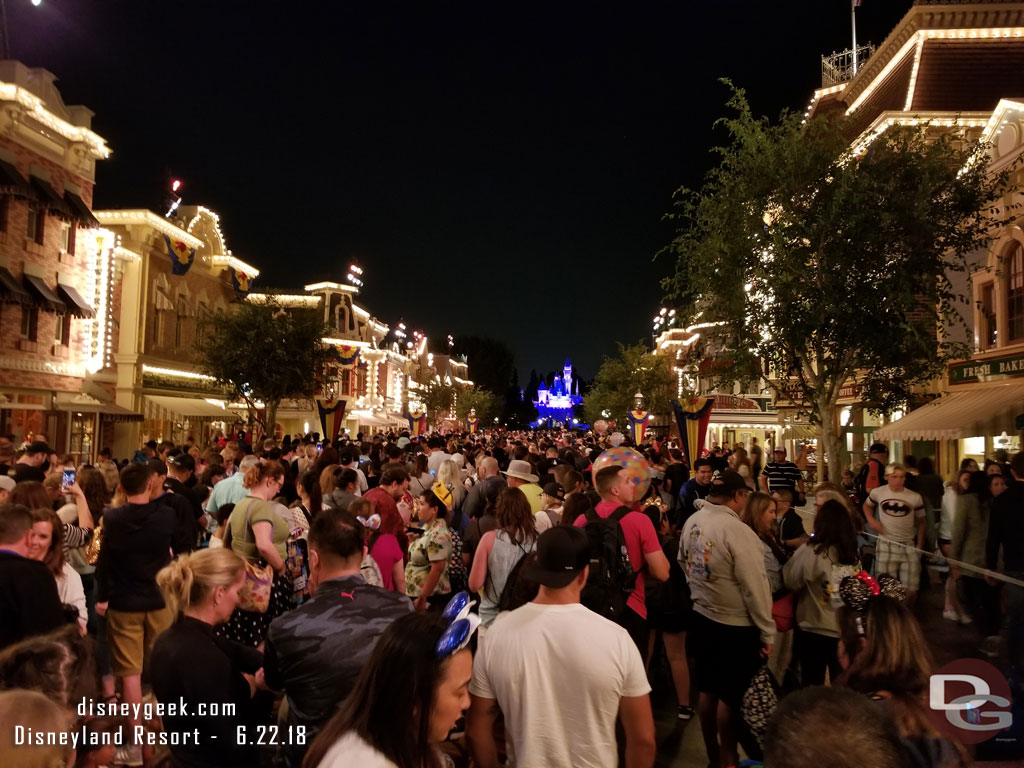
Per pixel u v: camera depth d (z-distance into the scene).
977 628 4.43
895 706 2.94
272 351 27.23
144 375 26.75
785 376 13.05
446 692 2.09
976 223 11.34
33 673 2.57
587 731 3.02
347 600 3.22
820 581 5.27
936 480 10.56
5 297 19.19
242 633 4.72
